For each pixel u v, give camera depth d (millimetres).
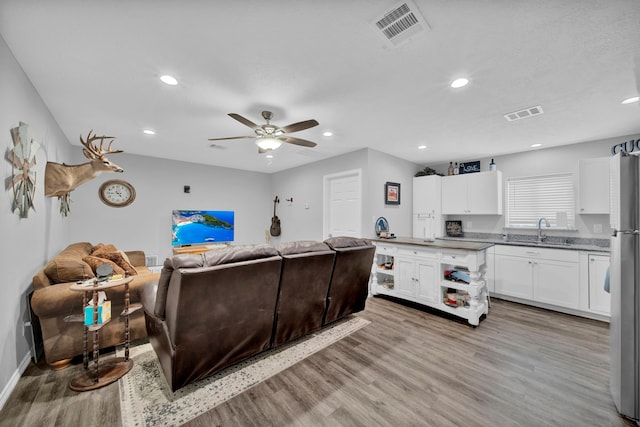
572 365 2141
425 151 4395
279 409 1638
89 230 4352
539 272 3551
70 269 2141
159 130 3439
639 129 3195
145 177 4891
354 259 2713
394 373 2020
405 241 3697
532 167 4195
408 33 1610
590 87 2221
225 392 1790
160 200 5062
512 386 1871
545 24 1508
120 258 2783
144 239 4879
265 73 2074
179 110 2783
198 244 5449
